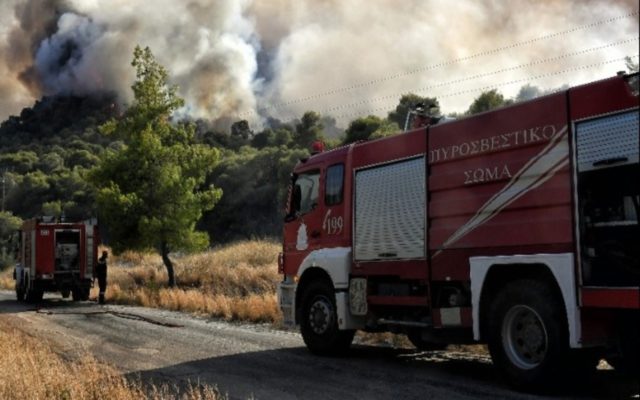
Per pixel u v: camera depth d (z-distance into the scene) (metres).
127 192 28.78
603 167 7.44
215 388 8.68
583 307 7.58
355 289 11.22
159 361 11.48
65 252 28.41
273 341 13.96
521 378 8.15
